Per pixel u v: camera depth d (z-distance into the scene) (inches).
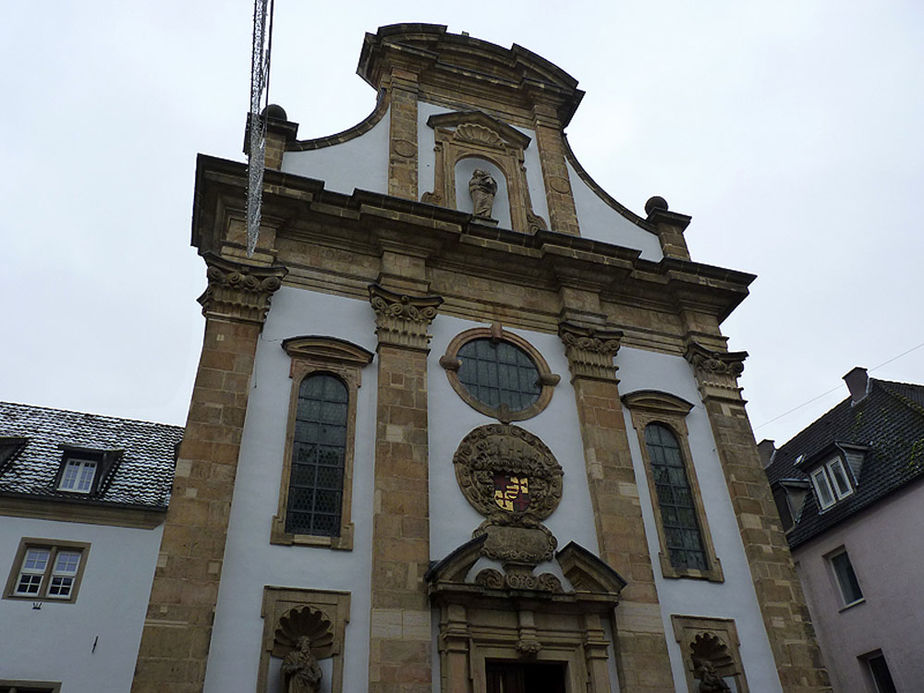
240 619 497.0
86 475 819.4
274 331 626.8
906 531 809.5
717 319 808.9
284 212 676.7
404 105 820.0
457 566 538.0
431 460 610.9
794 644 615.5
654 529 645.3
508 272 746.8
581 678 550.3
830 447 933.2
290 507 558.6
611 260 768.3
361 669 504.1
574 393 700.0
